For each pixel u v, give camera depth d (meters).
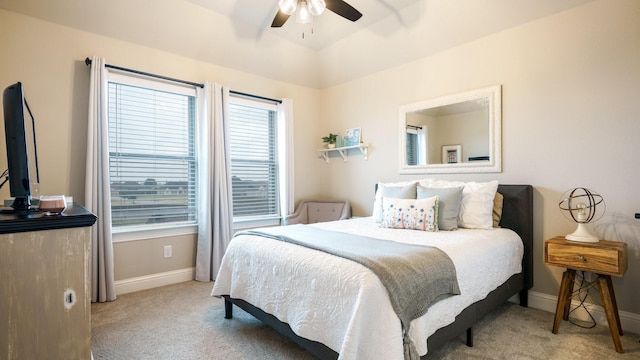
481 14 2.76
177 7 2.91
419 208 2.59
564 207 2.50
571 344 2.03
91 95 2.71
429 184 3.00
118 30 2.90
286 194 4.14
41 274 1.10
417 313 1.48
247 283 2.13
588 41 2.38
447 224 2.55
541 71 2.61
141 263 3.11
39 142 2.61
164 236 3.25
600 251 2.00
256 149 4.05
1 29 2.46
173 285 3.22
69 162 2.73
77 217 1.15
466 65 3.05
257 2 2.95
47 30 2.64
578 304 2.44
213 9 3.02
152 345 2.02
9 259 1.05
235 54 3.58
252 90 3.93
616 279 2.28
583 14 2.39
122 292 2.97
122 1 2.71
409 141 3.55
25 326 1.08
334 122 4.47
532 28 2.64
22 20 2.54
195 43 3.28
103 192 2.76
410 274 1.53
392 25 3.22
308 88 4.54
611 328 1.97
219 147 3.43
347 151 4.28
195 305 2.69
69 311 1.15
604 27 2.31
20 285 1.07
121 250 2.99
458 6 2.79
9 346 1.06
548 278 2.59
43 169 2.62
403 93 3.61
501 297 2.27
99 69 2.75
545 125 2.59
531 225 2.64
